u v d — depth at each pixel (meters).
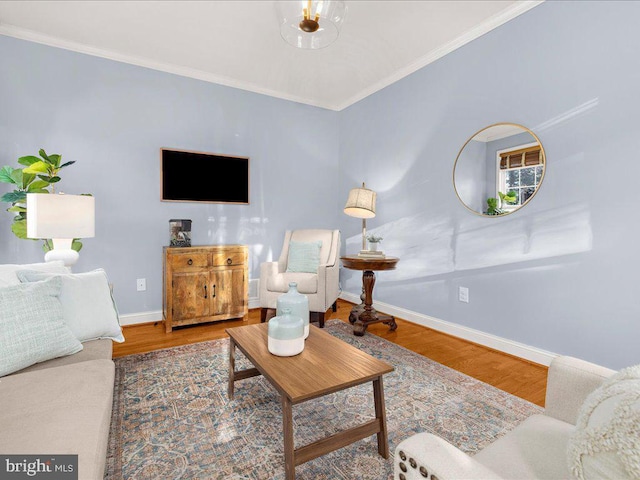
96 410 1.07
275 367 1.41
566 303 2.25
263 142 4.00
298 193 4.27
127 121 3.22
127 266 3.25
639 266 1.93
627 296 1.98
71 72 2.98
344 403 1.87
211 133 3.66
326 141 4.47
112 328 1.77
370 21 2.65
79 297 1.70
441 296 3.14
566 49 2.23
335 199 4.58
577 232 2.19
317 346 1.66
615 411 0.54
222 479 1.30
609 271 2.05
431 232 3.24
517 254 2.53
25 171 2.42
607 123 2.04
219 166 3.70
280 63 3.35
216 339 2.88
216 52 3.13
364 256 3.17
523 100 2.47
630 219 1.96
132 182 3.26
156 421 1.67
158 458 1.41
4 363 1.31
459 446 1.49
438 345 2.78
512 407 1.82
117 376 2.16
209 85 3.64
